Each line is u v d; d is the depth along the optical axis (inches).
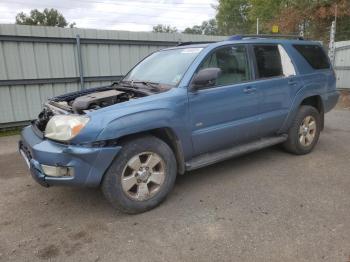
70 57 331.0
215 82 154.3
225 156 161.2
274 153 210.5
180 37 399.5
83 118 120.2
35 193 159.3
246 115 167.5
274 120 182.4
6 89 302.5
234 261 103.3
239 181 166.4
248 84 166.4
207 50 155.1
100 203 146.8
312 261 102.1
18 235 122.1
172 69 157.4
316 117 206.8
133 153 129.6
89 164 120.6
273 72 182.2
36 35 306.5
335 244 110.3
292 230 119.6
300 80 194.2
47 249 113.0
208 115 150.8
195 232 120.6
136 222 129.2
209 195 151.0
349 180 165.2
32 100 317.7
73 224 129.3
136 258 106.7
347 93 502.9
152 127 131.2
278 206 138.4
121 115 124.0
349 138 250.2
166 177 140.5
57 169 121.0
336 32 730.2
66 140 119.2
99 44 345.1
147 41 374.6
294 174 174.4
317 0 726.5
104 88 175.0
